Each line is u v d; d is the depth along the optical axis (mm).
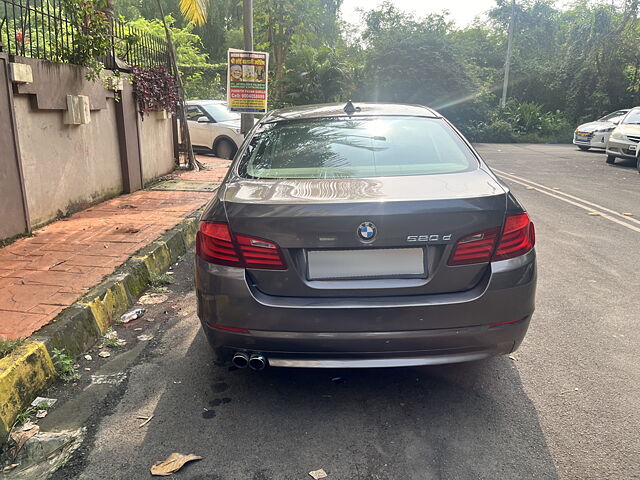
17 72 5266
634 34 31328
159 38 10117
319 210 2623
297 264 2676
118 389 3158
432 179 2986
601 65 32000
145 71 8750
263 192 2875
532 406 2977
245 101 9930
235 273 2715
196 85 25812
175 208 7168
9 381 2822
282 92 26328
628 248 6262
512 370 3387
